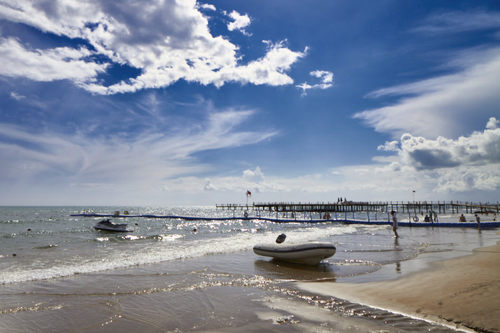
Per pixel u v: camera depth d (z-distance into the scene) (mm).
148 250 14445
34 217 56969
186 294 6828
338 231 25719
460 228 27312
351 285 7434
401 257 11453
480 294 5895
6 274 8875
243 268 9789
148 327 4973
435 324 4695
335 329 4641
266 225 38688
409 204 79250
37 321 5262
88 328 4961
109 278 8391
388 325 4730
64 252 14117
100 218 53531
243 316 5371
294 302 6129
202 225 40312
